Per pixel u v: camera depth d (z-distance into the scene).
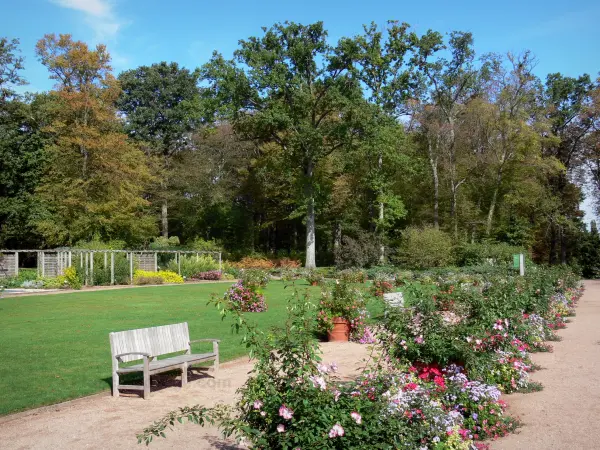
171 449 5.33
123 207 38.75
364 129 38.16
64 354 9.95
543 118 42.66
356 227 47.03
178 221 53.72
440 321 6.92
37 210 37.19
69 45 36.12
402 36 40.56
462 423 5.46
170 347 8.55
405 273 32.03
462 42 43.38
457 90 44.50
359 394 4.37
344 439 3.97
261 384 4.44
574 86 48.47
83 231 37.53
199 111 38.69
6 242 40.53
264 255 50.41
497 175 43.69
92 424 6.15
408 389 5.15
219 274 34.97
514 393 7.36
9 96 39.62
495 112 40.81
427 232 37.44
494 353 7.28
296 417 4.12
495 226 45.66
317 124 41.41
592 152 46.19
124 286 28.20
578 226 48.69
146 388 7.30
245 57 38.16
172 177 48.69
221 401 7.09
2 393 7.33
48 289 26.00
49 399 7.11
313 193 41.84
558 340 11.70
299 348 4.58
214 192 47.41
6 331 12.59
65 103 35.91
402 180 46.44
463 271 32.28
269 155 44.03
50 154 38.12
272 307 17.80
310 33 39.19
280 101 39.56
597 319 15.44
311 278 27.70
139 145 47.41
